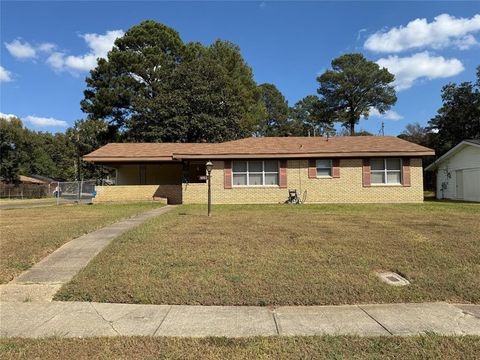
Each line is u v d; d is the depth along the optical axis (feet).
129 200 72.43
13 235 30.89
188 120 116.26
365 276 19.86
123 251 24.99
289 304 17.03
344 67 202.69
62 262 23.13
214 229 33.19
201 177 68.80
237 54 149.79
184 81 122.31
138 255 23.93
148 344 13.05
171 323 14.99
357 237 28.91
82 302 17.43
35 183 176.55
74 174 194.80
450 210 49.80
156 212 51.24
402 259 22.84
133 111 132.57
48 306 16.97
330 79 205.05
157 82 133.28
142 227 34.71
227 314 15.90
